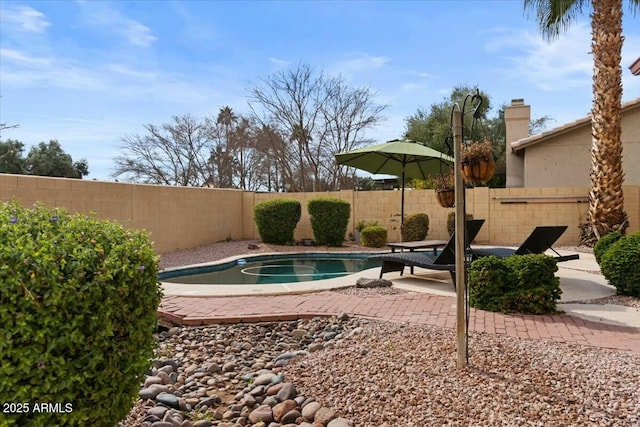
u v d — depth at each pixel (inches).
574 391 124.6
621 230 454.9
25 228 86.4
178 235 514.3
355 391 130.1
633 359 152.9
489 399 119.7
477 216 573.6
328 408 122.3
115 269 85.8
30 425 76.2
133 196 438.3
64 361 78.3
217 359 176.2
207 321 218.8
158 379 147.2
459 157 146.0
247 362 172.9
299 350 184.5
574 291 277.7
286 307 239.3
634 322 204.4
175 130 1057.5
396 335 181.2
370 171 545.6
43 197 341.4
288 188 1038.4
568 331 189.6
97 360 82.4
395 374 138.4
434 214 596.4
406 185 885.2
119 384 89.4
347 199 633.6
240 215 676.1
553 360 149.0
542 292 218.7
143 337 95.8
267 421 121.0
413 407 118.0
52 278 76.3
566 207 545.0
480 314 219.3
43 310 75.3
